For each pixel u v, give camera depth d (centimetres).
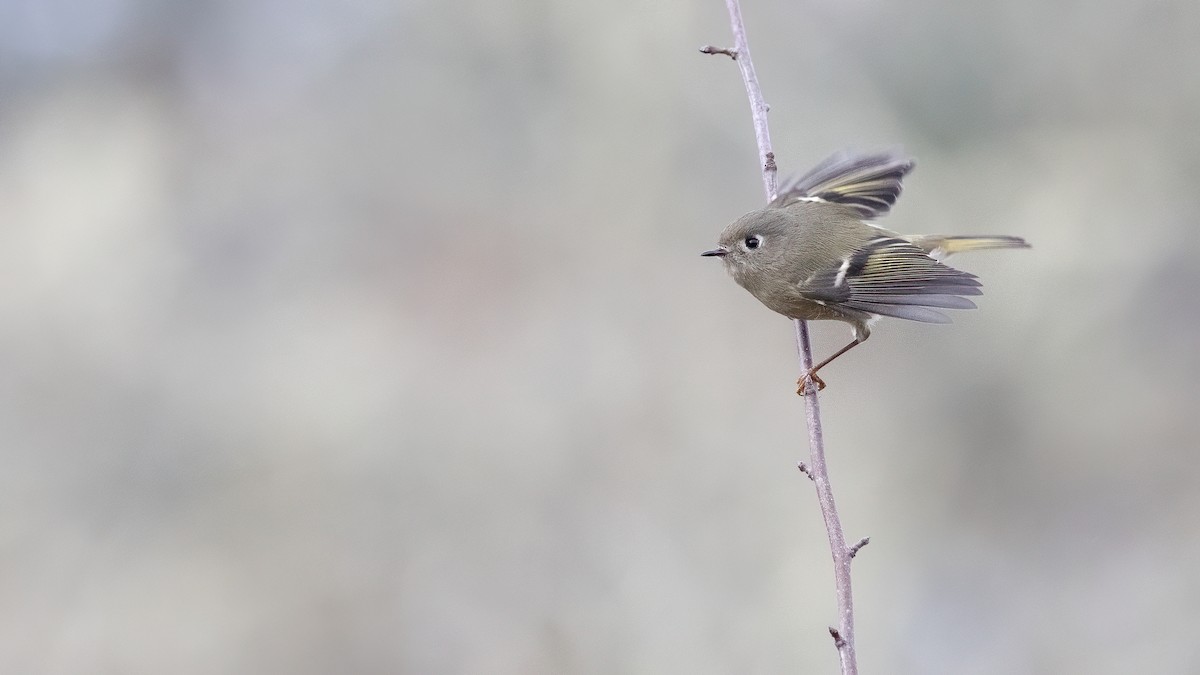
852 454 1273
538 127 1518
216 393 1329
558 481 1166
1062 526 1291
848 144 1426
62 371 1343
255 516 1190
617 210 1421
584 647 1042
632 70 1445
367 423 1266
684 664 1018
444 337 1377
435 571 1123
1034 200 1464
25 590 1137
